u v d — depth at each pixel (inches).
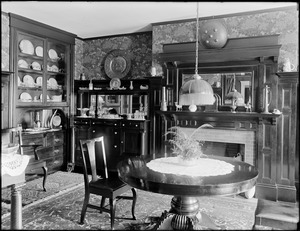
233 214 133.0
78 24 199.8
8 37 177.8
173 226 114.2
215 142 176.6
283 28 155.6
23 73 200.2
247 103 164.9
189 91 109.7
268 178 158.4
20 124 192.9
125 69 224.5
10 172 103.8
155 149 194.5
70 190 167.2
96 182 121.6
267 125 158.6
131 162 115.8
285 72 148.3
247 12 163.6
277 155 156.5
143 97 215.6
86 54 243.1
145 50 219.0
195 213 113.8
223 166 108.8
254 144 162.7
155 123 194.2
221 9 160.4
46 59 206.4
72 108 232.1
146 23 193.9
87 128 219.0
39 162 161.9
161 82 188.4
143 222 122.6
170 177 91.7
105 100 230.2
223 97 171.5
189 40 180.9
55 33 211.5
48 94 220.5
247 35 164.4
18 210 110.1
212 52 166.7
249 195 155.9
